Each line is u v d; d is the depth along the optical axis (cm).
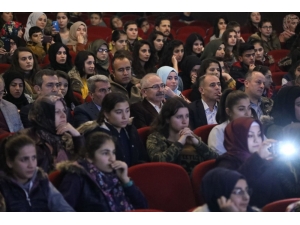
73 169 401
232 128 472
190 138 500
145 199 424
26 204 388
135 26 996
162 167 447
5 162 396
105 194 405
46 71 628
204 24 1255
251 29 1145
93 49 826
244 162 448
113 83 684
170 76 696
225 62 869
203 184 377
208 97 622
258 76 640
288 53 990
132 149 502
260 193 451
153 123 518
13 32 934
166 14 1345
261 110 649
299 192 462
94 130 491
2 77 640
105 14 1305
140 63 789
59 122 460
